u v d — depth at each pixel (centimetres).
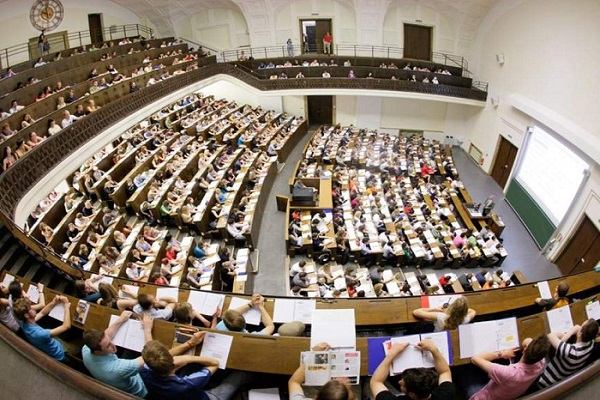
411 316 502
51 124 1190
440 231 1411
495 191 1938
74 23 2148
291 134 2178
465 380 376
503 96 1944
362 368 357
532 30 1667
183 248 1104
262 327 482
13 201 926
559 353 335
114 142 1670
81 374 268
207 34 2672
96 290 619
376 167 1938
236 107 2392
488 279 1132
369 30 2452
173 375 314
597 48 1251
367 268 1287
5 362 293
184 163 1523
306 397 347
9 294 517
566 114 1408
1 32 1814
